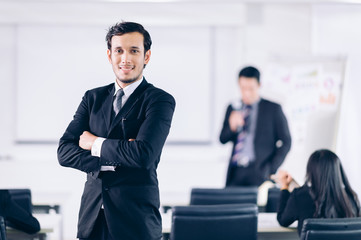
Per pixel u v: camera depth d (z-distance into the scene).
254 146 5.69
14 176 6.38
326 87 6.08
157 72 6.70
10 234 3.17
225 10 6.60
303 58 6.18
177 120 6.73
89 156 2.00
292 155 6.07
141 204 1.95
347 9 6.11
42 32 6.56
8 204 2.99
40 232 3.14
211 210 2.93
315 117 6.08
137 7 6.54
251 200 3.76
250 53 6.76
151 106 2.03
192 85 6.73
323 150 3.11
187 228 2.92
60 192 6.41
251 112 5.74
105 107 2.09
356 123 5.89
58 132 6.61
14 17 6.40
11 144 6.60
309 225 2.74
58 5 6.44
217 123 6.75
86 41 6.59
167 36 6.68
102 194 1.95
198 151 6.76
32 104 6.60
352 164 5.93
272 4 6.74
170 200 6.51
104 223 1.97
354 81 5.98
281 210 3.22
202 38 6.71
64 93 6.60
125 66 2.02
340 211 3.02
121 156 1.94
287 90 6.16
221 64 6.74
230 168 5.78
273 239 3.35
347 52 6.11
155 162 2.04
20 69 6.56
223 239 2.96
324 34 6.50
